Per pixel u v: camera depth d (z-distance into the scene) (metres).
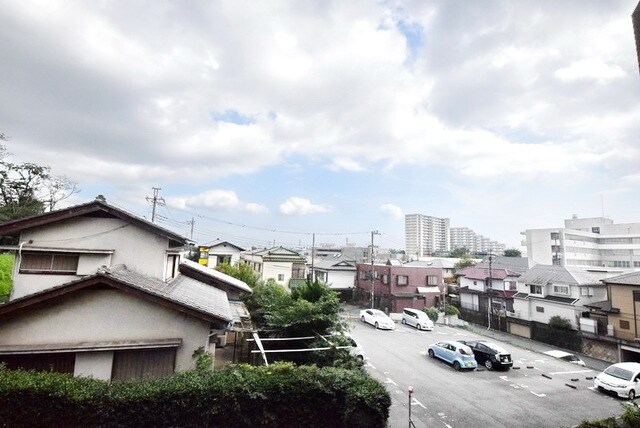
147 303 9.24
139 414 7.46
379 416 8.90
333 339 14.11
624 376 14.79
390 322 27.69
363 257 67.31
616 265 66.12
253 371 9.23
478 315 37.75
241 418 8.12
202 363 9.08
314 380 8.90
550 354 22.53
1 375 7.19
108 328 8.88
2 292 13.88
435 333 27.67
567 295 30.33
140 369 8.90
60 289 8.42
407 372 16.50
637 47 9.83
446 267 56.88
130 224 11.96
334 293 16.34
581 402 13.59
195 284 15.07
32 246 10.88
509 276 37.19
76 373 8.44
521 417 11.86
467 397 13.52
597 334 26.16
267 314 16.95
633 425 8.62
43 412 7.05
